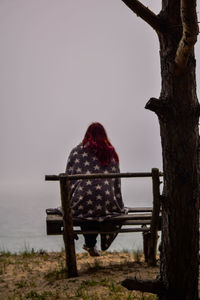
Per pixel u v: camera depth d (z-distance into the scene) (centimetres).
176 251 291
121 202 507
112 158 501
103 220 458
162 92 296
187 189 285
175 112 284
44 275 482
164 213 299
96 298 365
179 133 285
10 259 600
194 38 252
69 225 437
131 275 438
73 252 444
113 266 497
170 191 290
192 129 286
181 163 284
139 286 300
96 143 496
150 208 531
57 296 379
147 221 477
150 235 480
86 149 497
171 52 287
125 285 302
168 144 288
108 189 480
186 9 240
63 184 429
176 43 287
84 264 527
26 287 432
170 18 287
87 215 465
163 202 296
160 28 288
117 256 587
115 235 486
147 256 510
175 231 290
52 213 489
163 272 302
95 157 494
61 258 595
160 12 296
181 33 287
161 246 307
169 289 296
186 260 291
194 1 236
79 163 495
